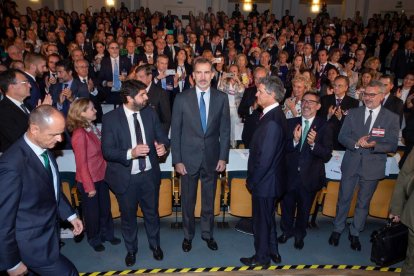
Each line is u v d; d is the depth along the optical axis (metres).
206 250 2.90
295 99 3.36
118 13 11.65
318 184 2.68
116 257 2.80
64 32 8.97
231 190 2.99
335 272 2.67
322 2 14.27
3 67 3.70
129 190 2.48
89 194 2.50
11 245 1.60
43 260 1.80
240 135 3.97
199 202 3.04
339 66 5.73
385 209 3.02
